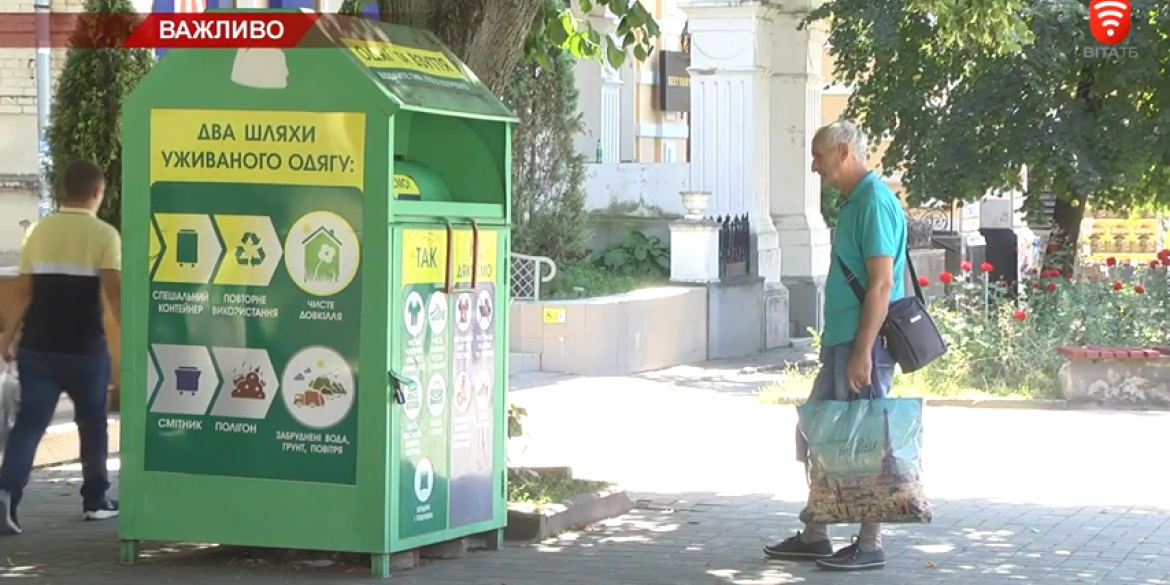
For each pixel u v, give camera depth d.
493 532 10.38
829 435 9.72
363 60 9.31
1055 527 11.37
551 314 22.58
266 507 9.48
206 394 9.55
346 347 9.30
